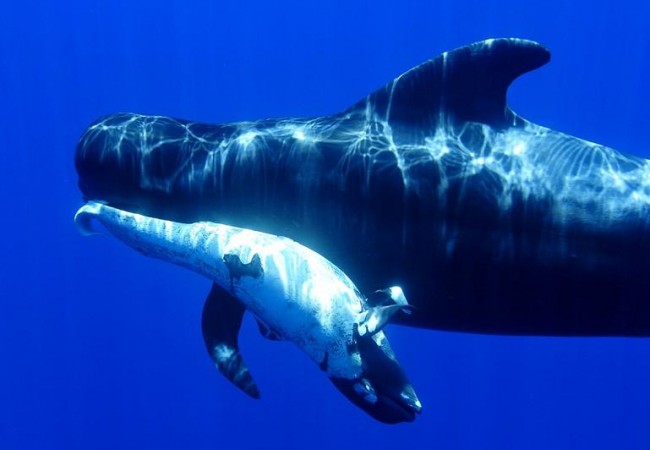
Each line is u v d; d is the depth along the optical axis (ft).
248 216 20.85
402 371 18.40
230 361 20.85
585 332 19.45
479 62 18.94
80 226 21.72
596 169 18.61
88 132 22.66
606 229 18.12
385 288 20.10
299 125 21.04
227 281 19.53
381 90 20.26
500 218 18.71
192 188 21.35
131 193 22.02
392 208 19.38
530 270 18.71
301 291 18.54
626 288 18.31
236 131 21.50
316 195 20.03
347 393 18.72
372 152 19.69
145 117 22.77
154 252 20.83
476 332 20.54
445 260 19.24
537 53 18.56
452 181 19.01
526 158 18.98
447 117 19.67
